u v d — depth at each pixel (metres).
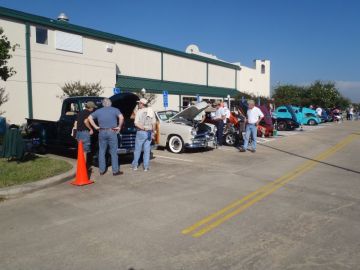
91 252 4.49
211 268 4.04
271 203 6.61
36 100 20.58
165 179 8.66
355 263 4.16
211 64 44.41
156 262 4.20
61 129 11.60
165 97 20.98
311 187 7.91
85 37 23.97
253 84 55.75
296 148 15.27
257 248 4.57
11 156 9.74
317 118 34.56
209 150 14.29
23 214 6.00
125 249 4.57
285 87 54.41
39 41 20.91
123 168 10.11
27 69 20.11
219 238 4.91
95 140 10.14
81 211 6.14
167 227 5.34
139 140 9.67
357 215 5.91
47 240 4.89
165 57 35.25
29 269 4.07
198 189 7.68
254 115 13.74
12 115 19.33
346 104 61.72
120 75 29.09
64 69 22.41
